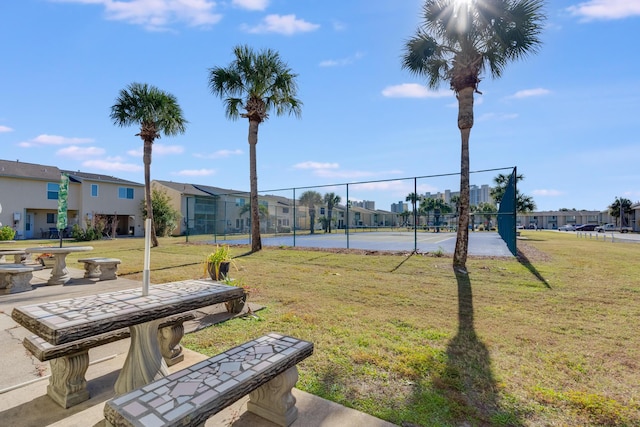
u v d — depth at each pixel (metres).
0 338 3.54
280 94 12.61
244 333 3.69
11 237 16.78
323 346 3.29
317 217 25.91
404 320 4.14
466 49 8.01
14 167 24.39
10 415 2.09
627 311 4.49
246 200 32.84
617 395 2.35
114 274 7.30
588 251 12.68
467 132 8.35
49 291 6.02
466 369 2.75
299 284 6.40
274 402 2.01
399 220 33.84
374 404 2.22
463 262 8.34
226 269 5.91
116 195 28.42
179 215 29.59
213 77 12.27
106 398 2.32
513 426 1.97
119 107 14.52
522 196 37.69
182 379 1.66
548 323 4.01
